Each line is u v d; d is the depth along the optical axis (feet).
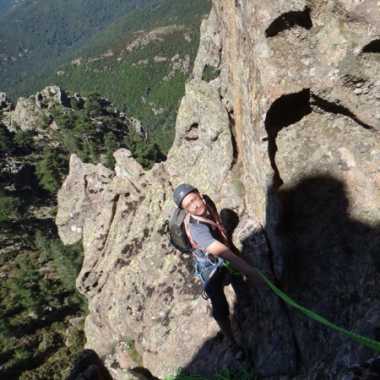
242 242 22.13
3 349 193.26
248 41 20.17
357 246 17.92
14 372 179.83
